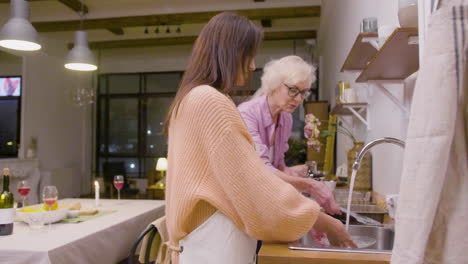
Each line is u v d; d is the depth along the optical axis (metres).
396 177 2.03
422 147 0.61
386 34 1.50
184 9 7.12
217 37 0.95
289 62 1.64
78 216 2.55
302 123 8.38
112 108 9.48
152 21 7.20
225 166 0.83
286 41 8.73
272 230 0.86
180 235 0.91
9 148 7.16
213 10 7.04
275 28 8.05
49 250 1.67
